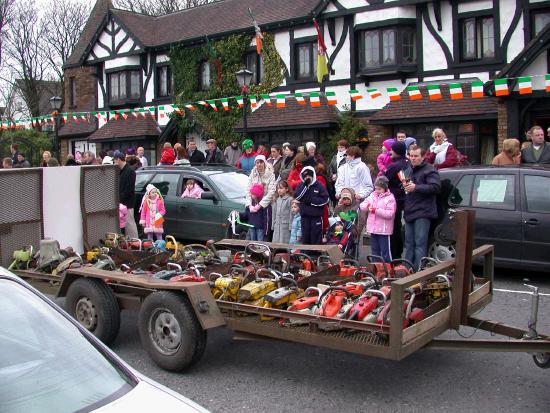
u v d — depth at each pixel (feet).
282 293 17.40
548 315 22.76
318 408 15.25
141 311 17.99
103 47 92.79
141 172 41.86
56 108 68.13
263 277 19.03
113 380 9.06
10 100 146.92
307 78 70.13
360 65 65.41
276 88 72.43
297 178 32.07
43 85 151.23
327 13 66.90
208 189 37.60
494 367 17.90
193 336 17.03
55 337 9.64
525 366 17.94
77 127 98.89
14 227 23.21
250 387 16.66
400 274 18.69
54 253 22.48
